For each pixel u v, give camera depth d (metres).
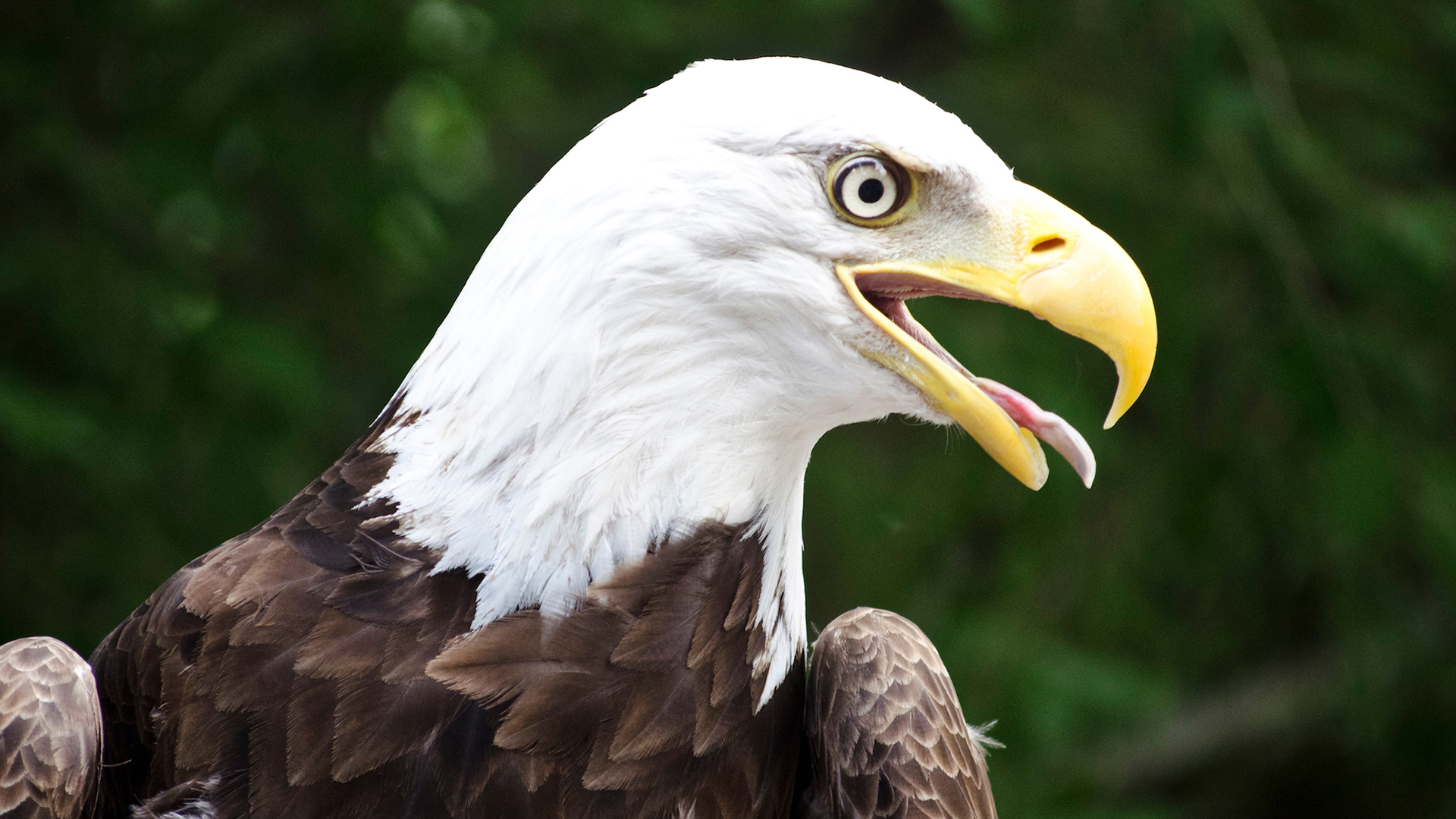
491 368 4.43
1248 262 10.49
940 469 10.81
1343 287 10.50
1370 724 10.77
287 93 9.90
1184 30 10.08
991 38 9.76
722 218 4.50
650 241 4.44
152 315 9.11
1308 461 10.44
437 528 4.40
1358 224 10.11
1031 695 9.96
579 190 4.44
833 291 4.66
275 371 8.90
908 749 4.77
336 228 9.91
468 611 4.34
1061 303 4.80
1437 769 11.37
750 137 4.52
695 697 4.46
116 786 4.56
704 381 4.55
